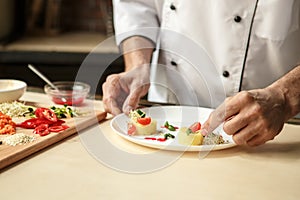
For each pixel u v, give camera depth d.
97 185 0.81
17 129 1.08
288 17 1.24
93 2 2.86
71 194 0.78
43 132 1.03
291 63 1.31
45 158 0.93
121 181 0.83
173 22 1.37
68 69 2.29
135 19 1.44
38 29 2.75
